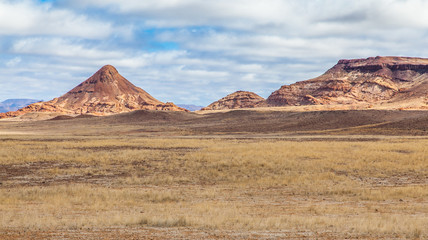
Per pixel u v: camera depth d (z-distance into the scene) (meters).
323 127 127.06
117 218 13.88
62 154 44.06
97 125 179.00
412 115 136.25
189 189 24.52
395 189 23.34
